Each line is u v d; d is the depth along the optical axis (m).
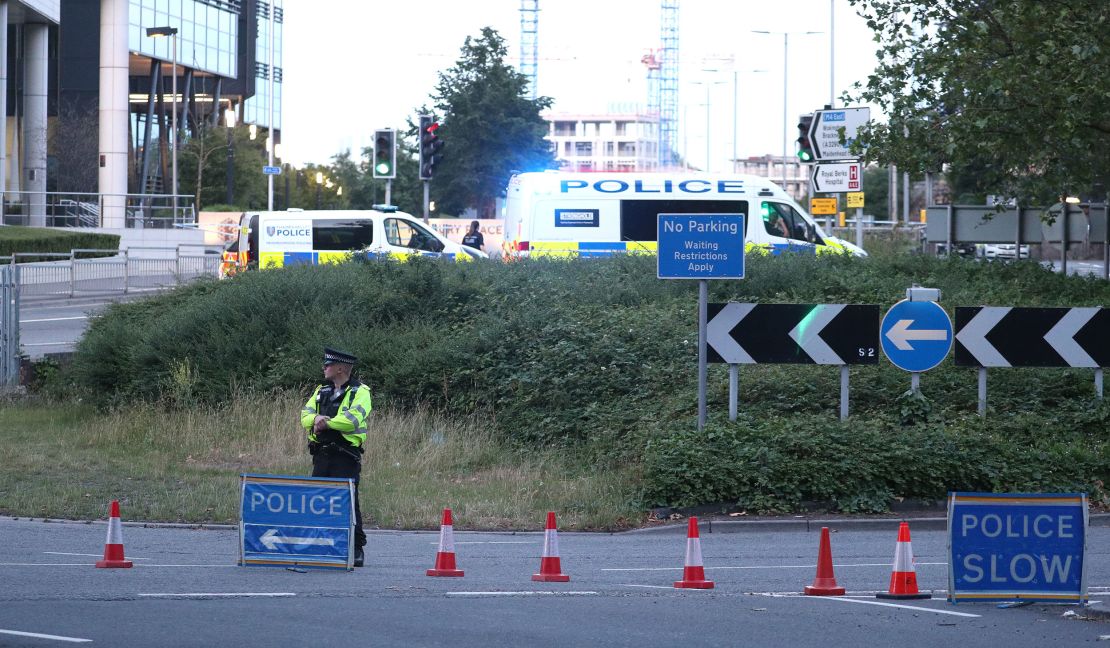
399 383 77.44
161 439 73.62
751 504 57.72
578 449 68.75
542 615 33.97
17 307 93.00
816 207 116.75
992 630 32.88
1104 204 117.19
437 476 65.94
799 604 36.66
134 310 93.62
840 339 62.56
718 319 62.84
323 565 42.22
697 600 37.19
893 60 82.94
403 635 30.61
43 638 29.05
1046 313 63.00
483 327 79.69
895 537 53.78
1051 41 73.06
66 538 50.09
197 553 47.06
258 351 82.19
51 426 78.88
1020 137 80.44
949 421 63.44
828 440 59.78
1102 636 32.25
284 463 68.81
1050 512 36.78
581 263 93.31
